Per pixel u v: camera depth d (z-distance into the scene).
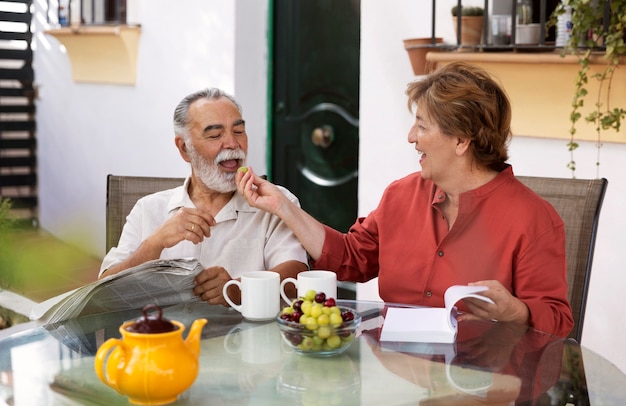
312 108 4.46
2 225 4.70
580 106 2.92
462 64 2.32
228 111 2.46
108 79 5.38
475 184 2.32
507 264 2.28
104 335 2.05
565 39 3.02
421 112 2.28
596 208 2.50
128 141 5.34
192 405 1.61
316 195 4.50
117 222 2.89
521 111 3.22
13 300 4.63
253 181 2.48
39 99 6.27
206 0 4.57
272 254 2.50
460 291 2.03
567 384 1.73
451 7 3.43
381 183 3.81
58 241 5.90
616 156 3.02
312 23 4.40
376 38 3.74
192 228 2.32
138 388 1.57
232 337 2.02
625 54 2.83
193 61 4.71
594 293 3.15
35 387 1.73
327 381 1.74
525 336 2.03
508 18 3.17
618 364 3.10
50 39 6.04
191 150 2.47
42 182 6.37
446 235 2.34
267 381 1.74
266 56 4.57
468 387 1.71
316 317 1.85
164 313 2.21
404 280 2.43
